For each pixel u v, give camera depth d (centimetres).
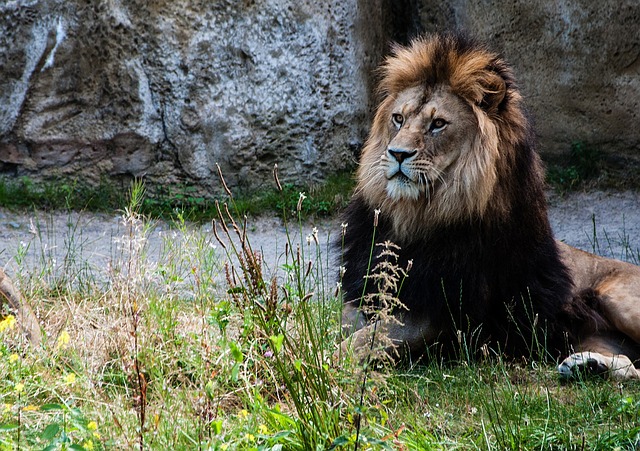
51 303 1127
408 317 1031
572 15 2023
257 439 741
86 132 1858
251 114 1917
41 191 1836
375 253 1048
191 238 1262
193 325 987
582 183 2028
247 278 829
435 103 1006
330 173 2020
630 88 2028
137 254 960
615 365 986
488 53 1044
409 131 997
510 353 1045
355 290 1073
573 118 2067
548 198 1975
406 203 1013
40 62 1819
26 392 822
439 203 1006
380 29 2147
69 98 1848
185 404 794
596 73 2038
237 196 1919
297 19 1939
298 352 804
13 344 909
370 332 948
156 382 830
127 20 1827
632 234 1764
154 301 974
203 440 720
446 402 906
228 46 1883
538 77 2064
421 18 2159
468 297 1024
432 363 1016
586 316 1093
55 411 780
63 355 908
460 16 2089
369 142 1072
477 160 998
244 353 872
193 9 1855
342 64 2019
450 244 1018
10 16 1794
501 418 852
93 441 700
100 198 1844
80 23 1823
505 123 1024
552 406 883
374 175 1043
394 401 880
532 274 1056
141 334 898
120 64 1839
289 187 1956
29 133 1834
